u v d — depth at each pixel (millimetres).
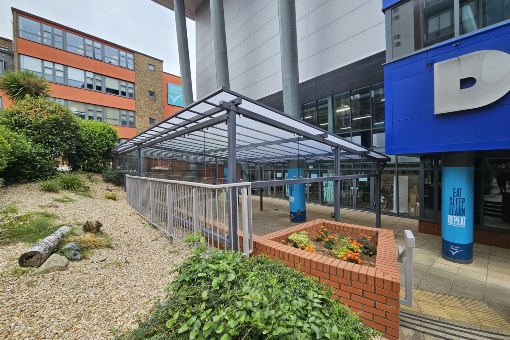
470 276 5422
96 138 13531
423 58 6035
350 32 9875
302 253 3479
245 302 1559
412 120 6281
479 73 5105
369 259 3957
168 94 27047
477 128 5234
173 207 4918
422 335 3146
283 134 6219
